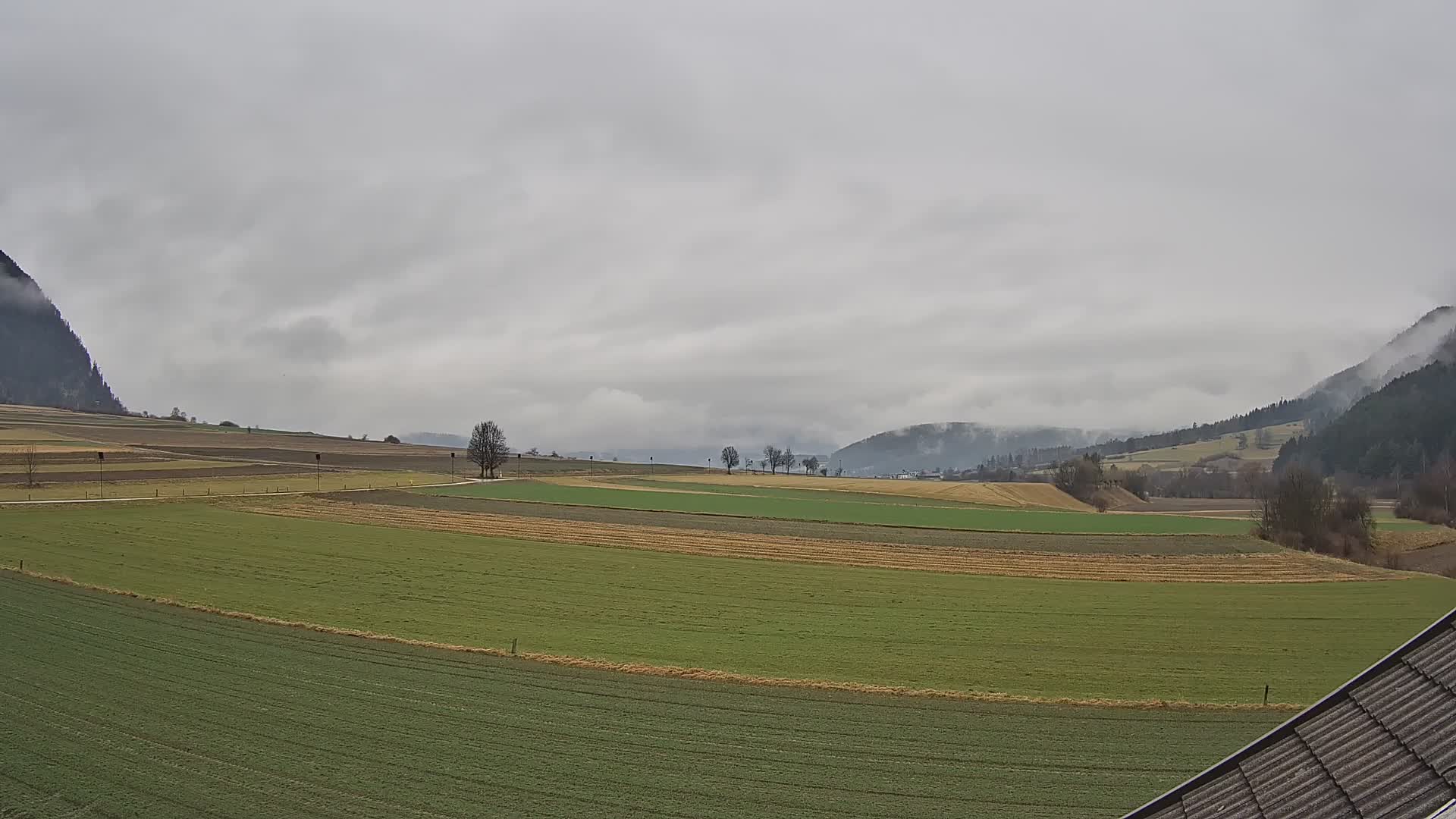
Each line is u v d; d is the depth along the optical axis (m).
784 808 20.88
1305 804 9.78
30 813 19.55
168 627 37.16
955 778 22.81
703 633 39.91
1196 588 55.59
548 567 58.09
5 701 27.03
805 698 29.62
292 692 28.69
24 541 61.09
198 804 20.20
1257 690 31.95
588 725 26.36
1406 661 10.62
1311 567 66.44
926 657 36.19
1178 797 11.64
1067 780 22.77
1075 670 34.56
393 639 36.59
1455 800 8.16
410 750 23.92
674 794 21.55
